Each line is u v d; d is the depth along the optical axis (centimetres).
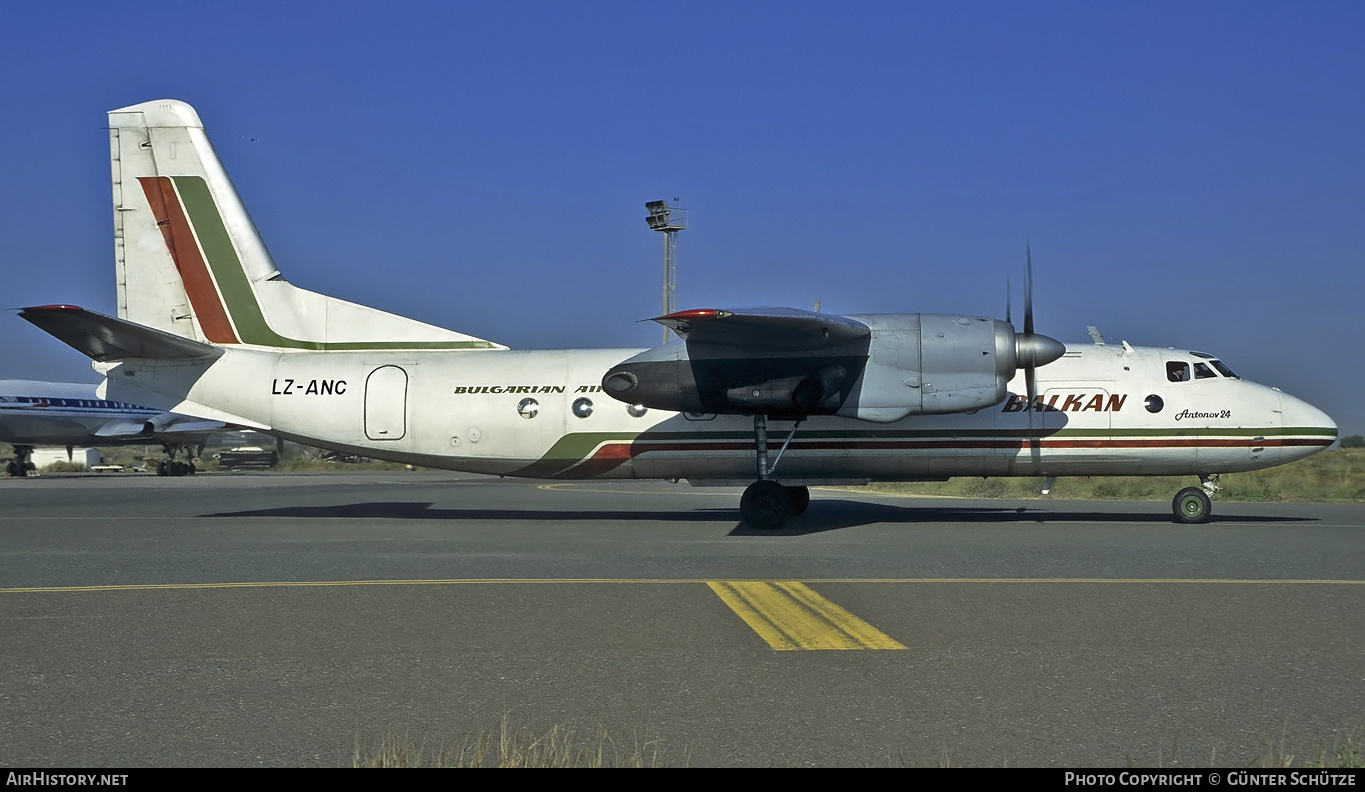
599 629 823
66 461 7138
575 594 976
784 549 1331
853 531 1582
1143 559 1212
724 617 867
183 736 560
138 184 1920
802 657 730
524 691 647
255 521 1878
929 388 1611
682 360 1670
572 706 616
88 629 826
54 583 1056
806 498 1884
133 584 1047
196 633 810
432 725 580
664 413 1788
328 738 557
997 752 535
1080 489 2848
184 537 1553
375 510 2178
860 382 1627
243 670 696
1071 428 1730
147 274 1916
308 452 7831
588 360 1855
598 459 1812
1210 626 824
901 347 1620
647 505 2342
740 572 1113
